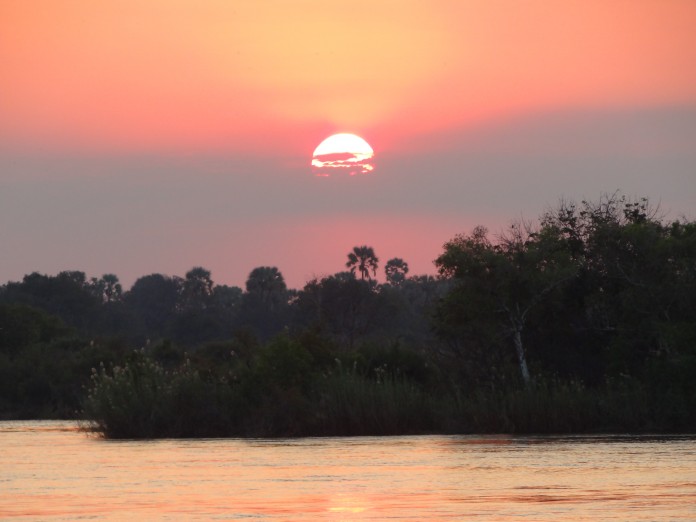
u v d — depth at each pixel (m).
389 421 86.69
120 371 91.75
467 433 86.38
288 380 91.50
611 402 86.00
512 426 85.38
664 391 86.12
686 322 89.38
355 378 90.62
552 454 63.00
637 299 92.38
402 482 49.56
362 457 63.03
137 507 42.44
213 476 53.38
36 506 42.88
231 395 90.19
